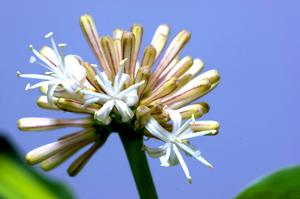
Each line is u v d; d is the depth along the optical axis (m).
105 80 0.30
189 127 0.30
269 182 0.31
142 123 0.30
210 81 0.31
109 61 0.31
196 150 0.30
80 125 0.31
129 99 0.30
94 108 0.30
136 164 0.30
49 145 0.31
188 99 0.31
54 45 0.30
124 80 0.30
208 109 0.31
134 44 0.31
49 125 0.31
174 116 0.30
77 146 0.31
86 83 0.31
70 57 0.30
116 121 0.30
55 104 0.30
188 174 0.30
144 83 0.30
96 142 0.31
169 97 0.31
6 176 0.37
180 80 0.31
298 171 0.31
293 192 0.31
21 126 0.31
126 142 0.30
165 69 0.31
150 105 0.30
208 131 0.30
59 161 0.31
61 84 0.30
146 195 0.30
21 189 0.37
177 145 0.30
